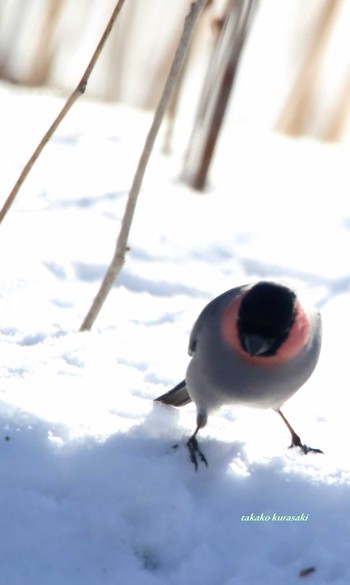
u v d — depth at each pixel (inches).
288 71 664.4
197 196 467.8
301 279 395.2
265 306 227.5
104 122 555.2
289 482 223.5
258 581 198.4
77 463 219.1
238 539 210.2
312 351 238.4
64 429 225.6
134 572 199.6
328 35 596.1
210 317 238.8
